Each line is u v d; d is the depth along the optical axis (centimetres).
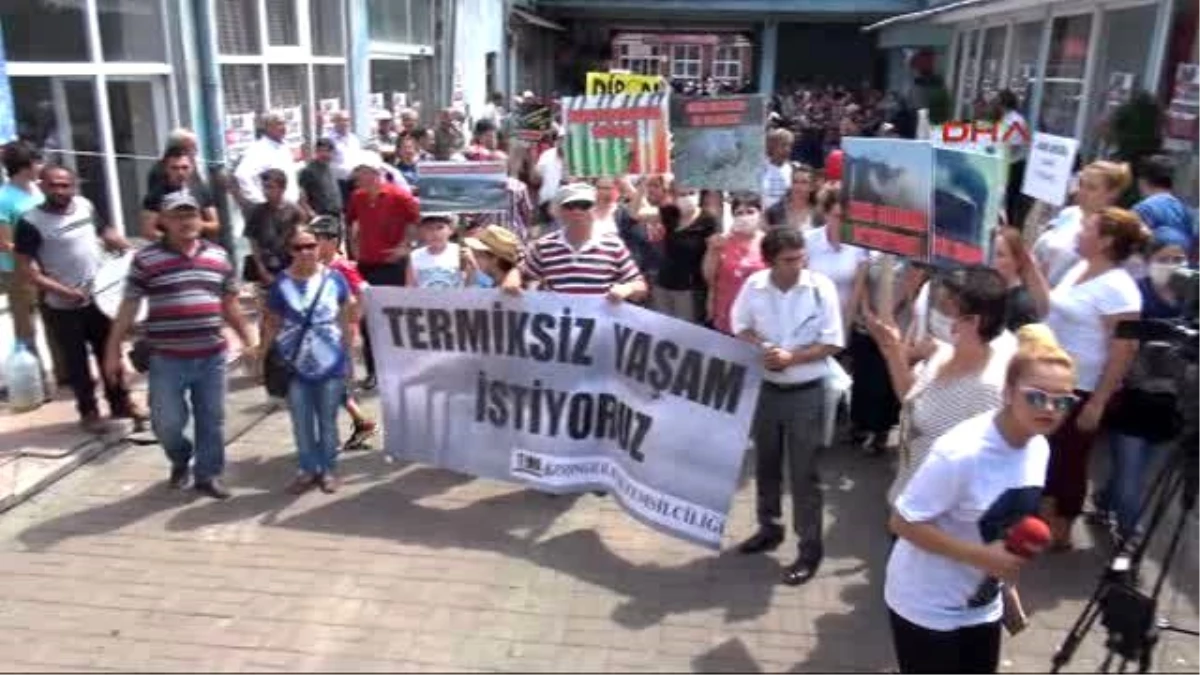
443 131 1517
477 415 616
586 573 528
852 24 3159
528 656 451
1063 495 540
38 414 734
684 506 547
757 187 825
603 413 584
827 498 630
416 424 633
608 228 796
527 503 614
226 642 461
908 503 333
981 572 340
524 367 596
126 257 727
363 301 626
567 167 859
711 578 525
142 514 594
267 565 533
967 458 323
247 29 1198
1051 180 683
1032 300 504
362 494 625
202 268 594
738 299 529
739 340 516
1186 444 421
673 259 783
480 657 449
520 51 2692
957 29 2189
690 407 538
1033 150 700
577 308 573
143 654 451
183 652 453
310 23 1378
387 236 823
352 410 700
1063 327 519
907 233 519
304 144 1352
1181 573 542
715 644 463
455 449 627
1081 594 511
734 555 550
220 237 1078
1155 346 459
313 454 627
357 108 1509
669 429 547
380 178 845
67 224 671
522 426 605
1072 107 1391
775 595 508
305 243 604
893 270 593
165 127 1041
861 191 541
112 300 695
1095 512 591
